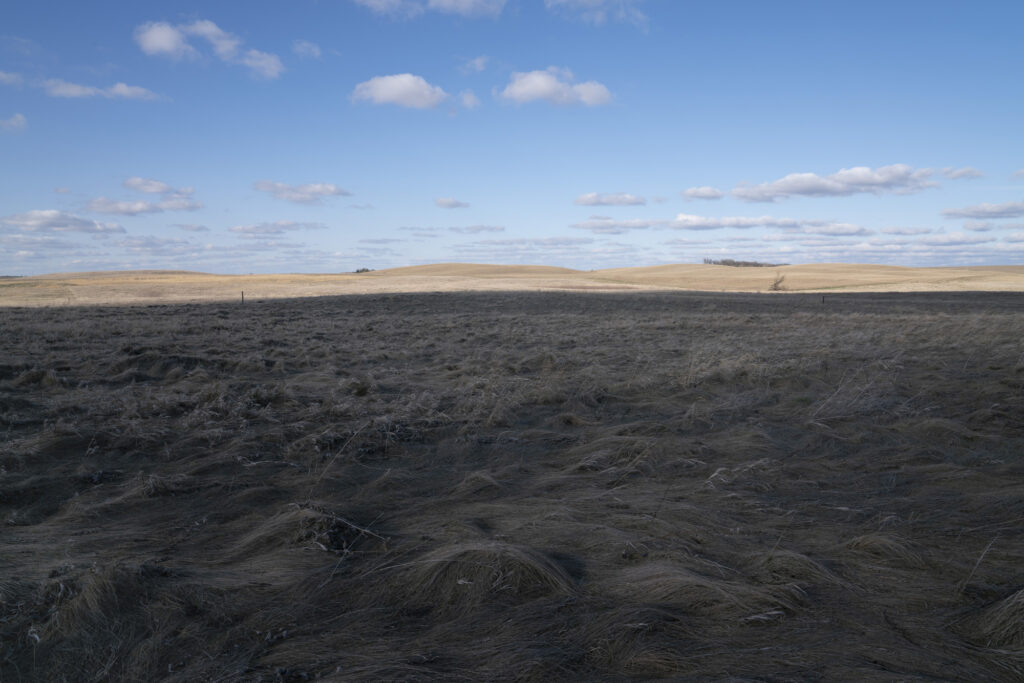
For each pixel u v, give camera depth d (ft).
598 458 21.61
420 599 12.25
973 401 29.86
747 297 164.25
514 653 10.21
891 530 15.34
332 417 27.50
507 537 15.20
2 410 27.22
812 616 11.39
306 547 14.53
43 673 10.12
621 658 10.15
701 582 12.10
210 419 26.35
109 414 26.86
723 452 22.74
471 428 26.35
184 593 12.23
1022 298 160.35
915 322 80.38
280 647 10.65
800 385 35.76
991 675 9.53
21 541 15.08
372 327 83.30
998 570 13.14
